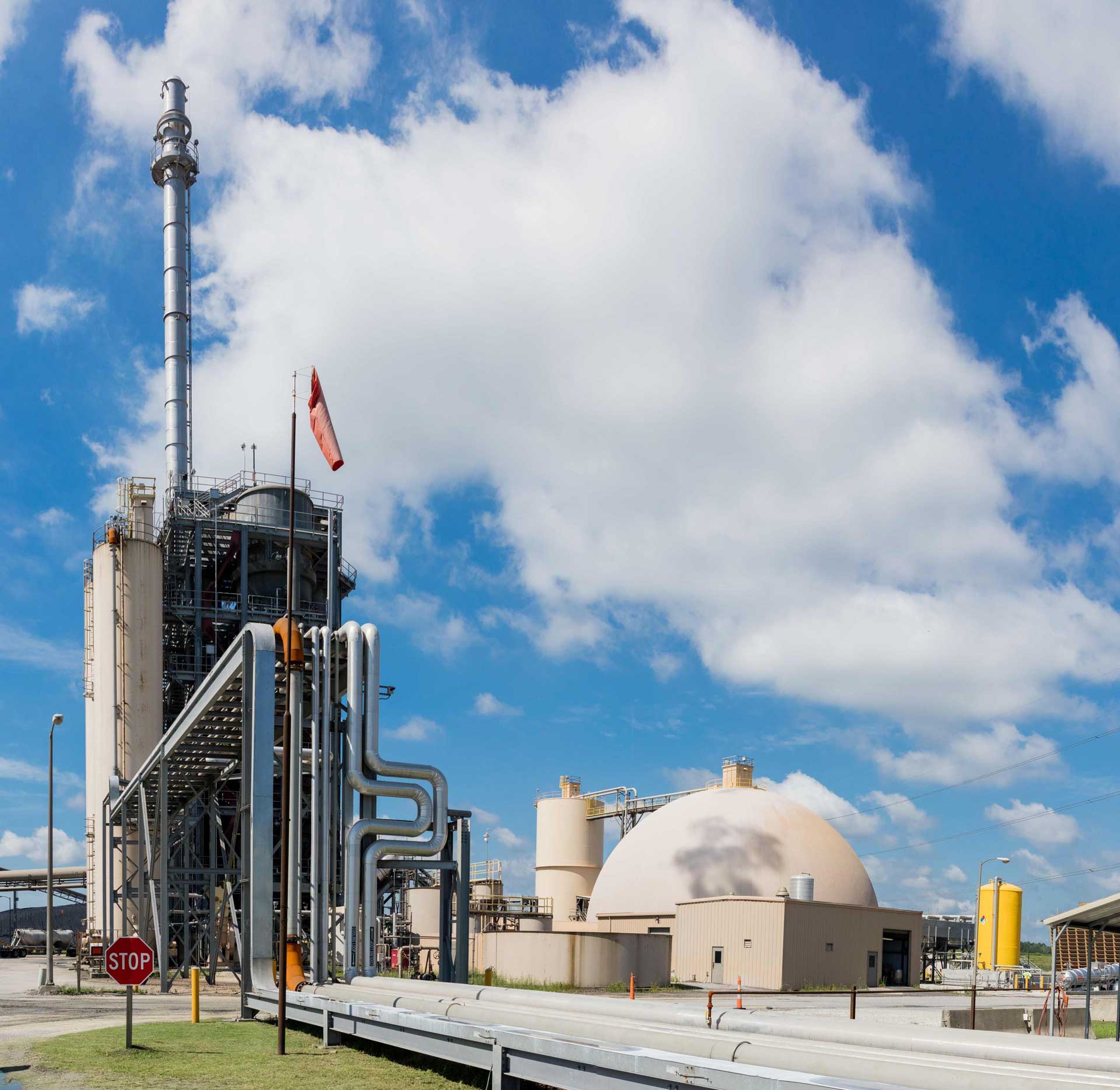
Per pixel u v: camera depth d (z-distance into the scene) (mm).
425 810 29094
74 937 93312
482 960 48344
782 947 53250
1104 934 60750
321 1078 17047
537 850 89688
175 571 68562
